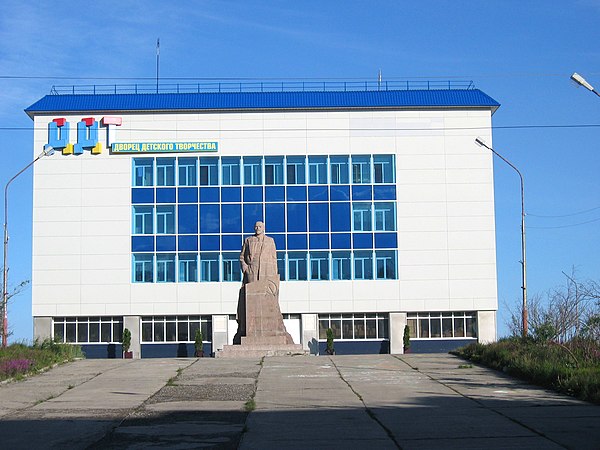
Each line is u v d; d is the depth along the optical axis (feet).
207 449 47.65
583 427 53.16
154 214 214.90
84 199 214.69
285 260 215.31
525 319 131.13
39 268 213.46
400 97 217.77
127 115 216.54
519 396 69.15
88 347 213.25
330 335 210.79
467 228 215.72
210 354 212.43
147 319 214.90
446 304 214.48
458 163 216.74
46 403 66.95
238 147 216.13
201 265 214.69
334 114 216.95
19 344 116.88
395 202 216.13
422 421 56.34
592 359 82.84
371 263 215.51
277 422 56.49
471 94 218.79
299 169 216.74
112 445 49.16
